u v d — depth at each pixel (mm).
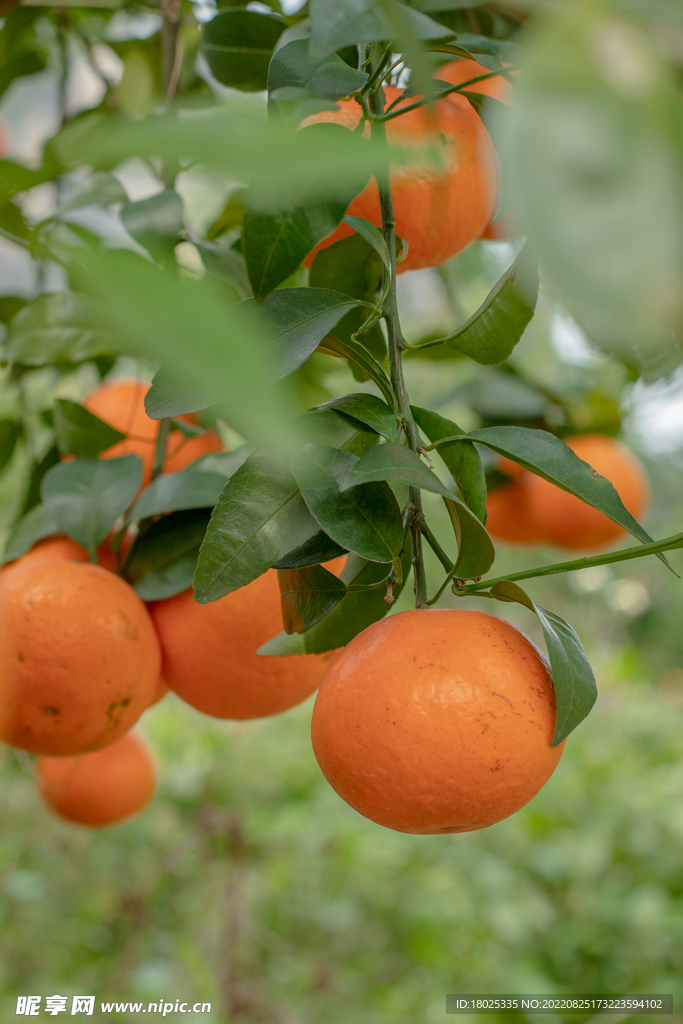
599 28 173
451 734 393
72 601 460
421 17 358
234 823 1121
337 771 409
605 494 418
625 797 1612
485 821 406
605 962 1392
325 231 400
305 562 417
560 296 160
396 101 438
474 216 485
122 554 516
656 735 1973
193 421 571
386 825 415
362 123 423
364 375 525
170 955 1196
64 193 532
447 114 472
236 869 1090
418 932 1263
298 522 413
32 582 463
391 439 419
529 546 692
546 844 1501
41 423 618
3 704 459
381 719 398
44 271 546
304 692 493
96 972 1206
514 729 397
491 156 477
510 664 405
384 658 405
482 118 455
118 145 165
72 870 1291
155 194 515
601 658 2471
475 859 1432
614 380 688
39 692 458
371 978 1278
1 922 1180
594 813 1573
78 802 620
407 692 397
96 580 472
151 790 656
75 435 546
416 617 415
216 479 494
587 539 646
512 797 402
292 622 433
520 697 401
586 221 160
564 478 419
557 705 399
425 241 482
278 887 1282
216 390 156
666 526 2436
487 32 482
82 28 620
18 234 432
